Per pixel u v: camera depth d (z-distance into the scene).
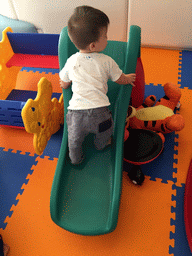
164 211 1.65
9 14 2.84
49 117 1.86
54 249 1.56
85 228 1.38
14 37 2.15
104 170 1.60
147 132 1.80
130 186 1.78
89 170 1.60
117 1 2.38
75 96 1.26
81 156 1.53
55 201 1.40
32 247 1.57
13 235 1.62
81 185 1.55
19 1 2.61
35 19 2.78
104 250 1.53
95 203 1.49
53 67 2.11
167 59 2.64
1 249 1.46
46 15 2.68
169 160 1.88
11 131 2.18
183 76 2.46
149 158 1.66
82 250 1.54
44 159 1.98
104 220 1.41
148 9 2.38
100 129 1.29
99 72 1.21
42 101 1.68
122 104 1.52
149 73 2.52
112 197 1.45
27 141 2.11
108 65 1.23
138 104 2.13
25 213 1.71
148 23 2.52
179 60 2.62
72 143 1.39
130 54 1.51
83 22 1.05
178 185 1.75
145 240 1.55
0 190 1.83
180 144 1.96
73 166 1.61
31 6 2.63
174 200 1.69
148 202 1.70
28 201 1.76
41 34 2.07
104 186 1.54
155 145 1.72
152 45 2.76
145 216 1.64
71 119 1.30
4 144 2.10
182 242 1.52
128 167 1.88
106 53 1.60
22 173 1.91
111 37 2.76
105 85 1.27
